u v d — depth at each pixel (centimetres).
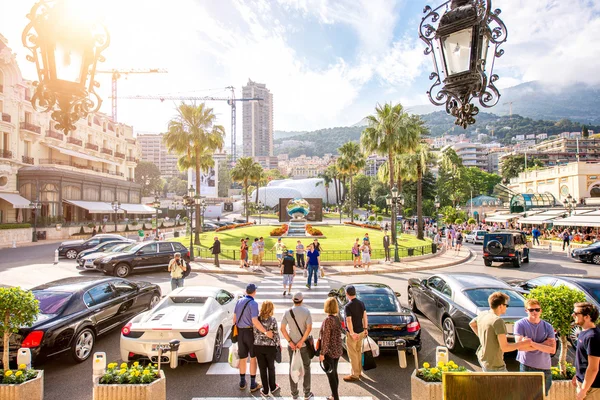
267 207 13250
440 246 3092
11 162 3900
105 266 1658
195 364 725
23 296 585
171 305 773
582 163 5212
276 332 598
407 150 3038
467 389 346
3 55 3784
